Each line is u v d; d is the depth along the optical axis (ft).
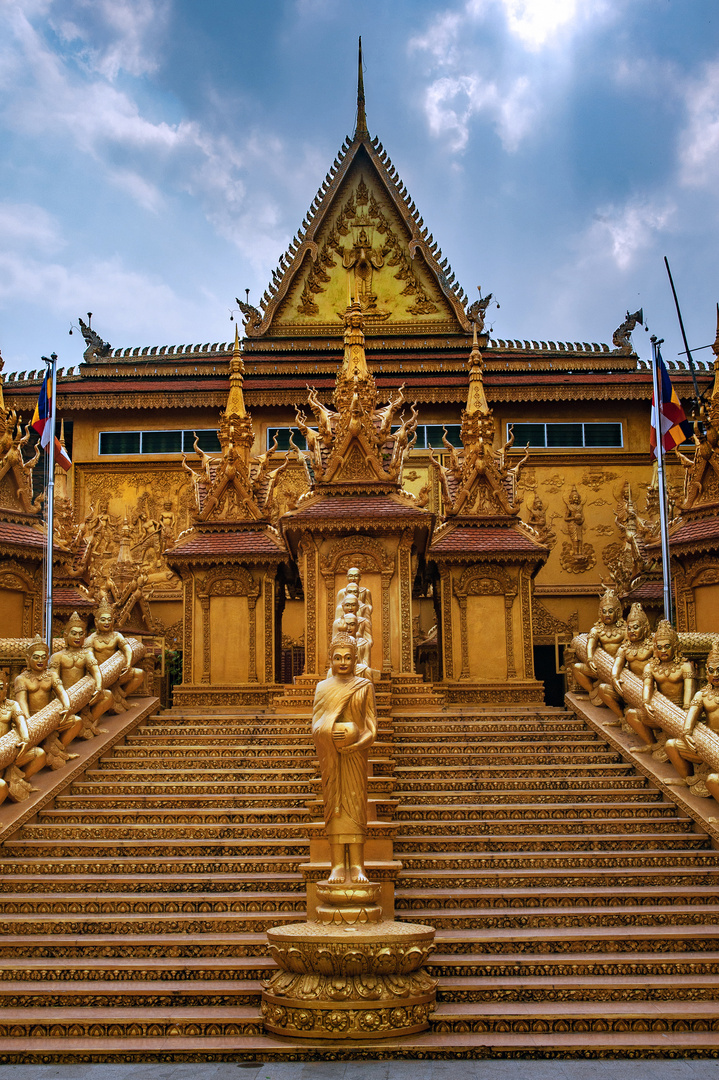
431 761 54.70
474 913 40.09
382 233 133.49
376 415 76.18
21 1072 32.40
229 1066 32.68
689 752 48.24
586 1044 33.22
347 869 37.01
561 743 56.08
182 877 43.68
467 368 126.62
